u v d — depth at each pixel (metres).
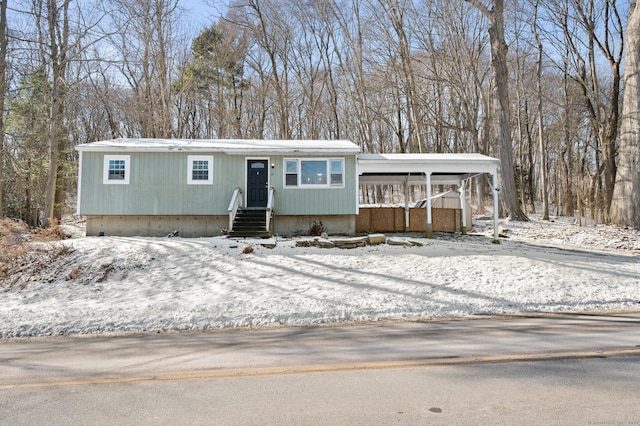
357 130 33.41
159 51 25.50
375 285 9.02
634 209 16.14
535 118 35.31
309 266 10.54
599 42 22.70
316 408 3.13
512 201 20.72
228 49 30.30
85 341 5.63
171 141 16.25
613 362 4.21
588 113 26.17
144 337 5.86
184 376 3.95
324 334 5.85
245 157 15.16
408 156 16.23
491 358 4.40
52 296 8.63
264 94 31.06
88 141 30.94
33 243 12.08
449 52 25.80
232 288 8.89
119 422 2.93
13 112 19.80
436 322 6.61
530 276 9.74
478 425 2.78
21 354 4.93
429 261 11.14
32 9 18.09
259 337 5.73
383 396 3.35
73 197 31.19
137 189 14.62
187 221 15.06
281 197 15.18
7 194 21.64
